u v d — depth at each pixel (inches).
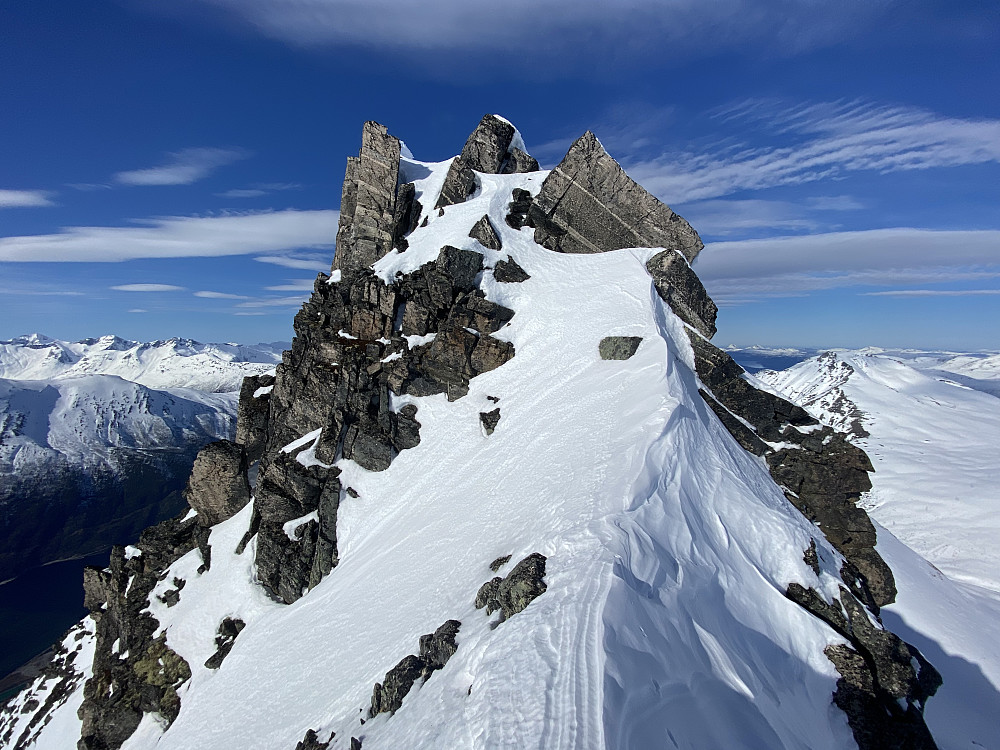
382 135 2849.4
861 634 1117.7
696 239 2512.3
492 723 611.8
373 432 1996.8
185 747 1334.9
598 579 821.2
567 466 1391.5
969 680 1424.7
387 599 1332.4
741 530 1225.4
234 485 2144.4
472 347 2153.1
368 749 824.9
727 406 2025.1
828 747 853.8
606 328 2033.7
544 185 2630.4
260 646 1519.4
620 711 604.7
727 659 834.2
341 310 2437.3
